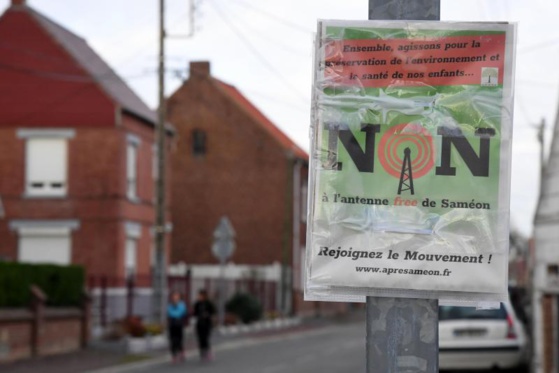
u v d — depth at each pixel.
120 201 36.59
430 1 4.75
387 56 4.68
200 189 55.47
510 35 4.62
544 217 17.02
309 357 27.02
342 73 4.70
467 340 17.17
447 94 4.64
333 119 4.68
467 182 4.61
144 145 39.50
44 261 36.62
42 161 36.78
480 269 4.59
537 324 17.11
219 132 55.50
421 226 4.62
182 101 55.97
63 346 26.80
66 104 36.81
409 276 4.61
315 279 4.65
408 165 4.64
